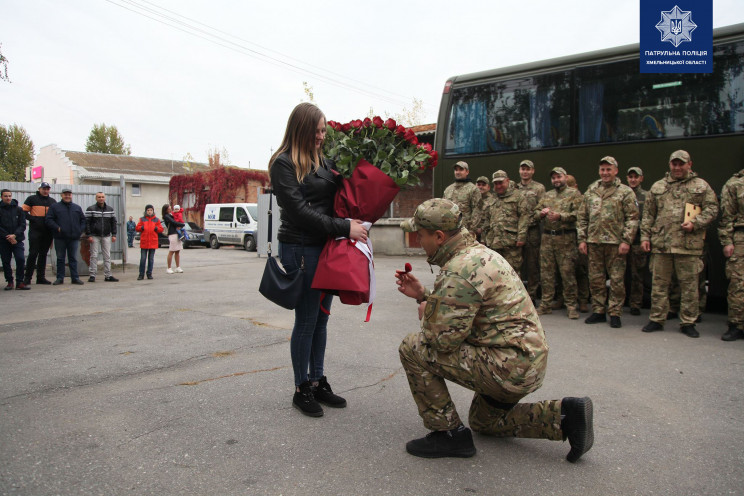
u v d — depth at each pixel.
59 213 9.51
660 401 3.59
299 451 2.77
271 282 3.13
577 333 5.66
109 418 3.20
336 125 3.41
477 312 2.50
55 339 5.25
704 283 6.29
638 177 6.48
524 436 2.75
